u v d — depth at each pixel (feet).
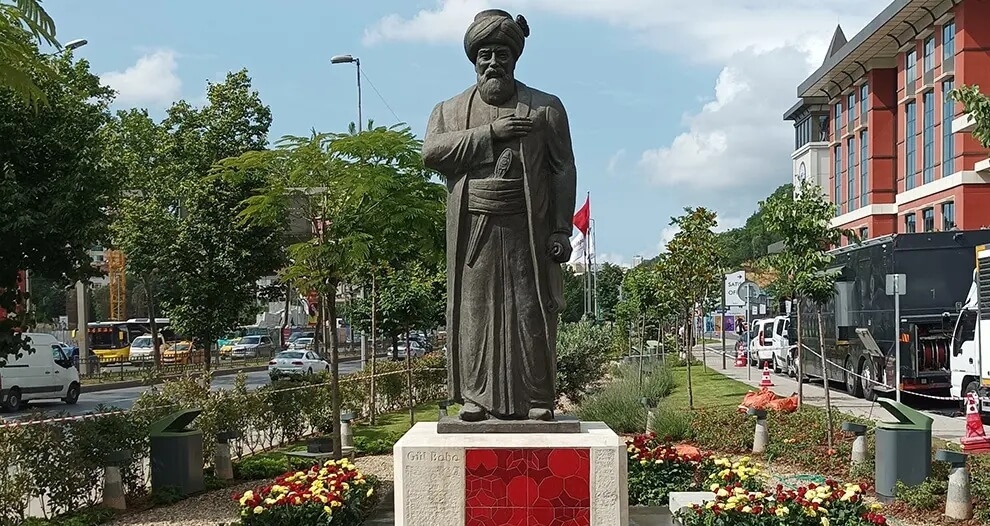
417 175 47.55
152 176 94.48
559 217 22.99
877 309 76.54
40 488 33.63
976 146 122.93
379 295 82.43
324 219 43.42
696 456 34.19
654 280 98.37
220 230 77.41
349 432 50.65
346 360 173.06
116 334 196.54
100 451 35.96
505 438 21.36
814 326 96.43
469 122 23.22
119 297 208.74
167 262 79.10
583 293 187.32
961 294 72.79
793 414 56.75
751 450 49.98
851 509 27.43
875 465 38.81
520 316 22.63
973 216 122.62
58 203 40.91
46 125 42.04
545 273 22.84
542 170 22.91
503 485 21.07
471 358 22.72
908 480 37.11
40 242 41.88
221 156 83.92
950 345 68.64
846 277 84.64
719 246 92.22
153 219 80.18
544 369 22.81
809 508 26.32
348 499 27.94
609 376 84.58
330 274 42.70
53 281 44.75
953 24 126.31
